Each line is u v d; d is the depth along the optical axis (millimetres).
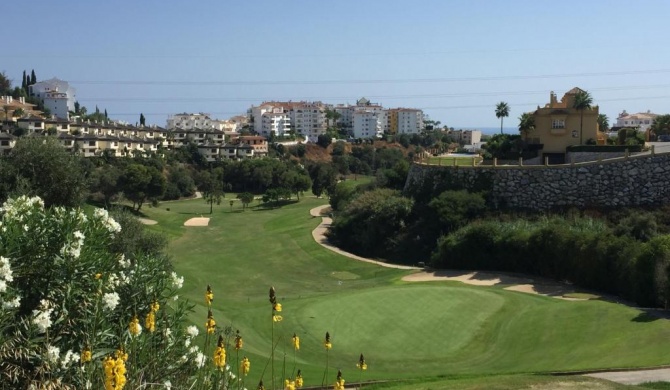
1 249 12359
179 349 13844
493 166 70438
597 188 64312
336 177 144750
